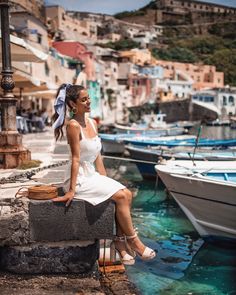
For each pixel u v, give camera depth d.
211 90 84.69
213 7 192.50
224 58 134.25
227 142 21.23
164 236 9.94
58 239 4.89
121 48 113.62
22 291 4.56
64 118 4.92
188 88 94.94
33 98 37.44
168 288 6.71
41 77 38.44
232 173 10.20
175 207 13.09
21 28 38.16
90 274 5.07
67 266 5.04
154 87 85.50
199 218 9.64
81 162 4.84
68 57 53.47
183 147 19.59
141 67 91.75
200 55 141.62
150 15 178.75
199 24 173.12
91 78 63.44
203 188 9.02
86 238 4.89
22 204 4.88
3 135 8.24
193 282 7.00
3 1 7.60
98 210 4.86
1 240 4.89
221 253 8.75
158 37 152.38
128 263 4.95
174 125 43.91
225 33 168.00
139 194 15.34
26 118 23.84
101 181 4.88
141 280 7.04
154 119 47.38
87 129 4.88
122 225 4.88
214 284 6.92
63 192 5.27
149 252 4.86
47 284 4.77
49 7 89.19
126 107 74.69
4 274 5.01
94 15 144.12
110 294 5.20
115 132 36.12
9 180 6.73
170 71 103.88
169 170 10.11
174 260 8.16
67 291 4.59
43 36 44.50
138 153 18.02
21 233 4.89
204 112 70.25
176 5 186.62
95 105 63.84
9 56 7.98
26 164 8.32
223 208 8.91
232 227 9.08
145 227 10.71
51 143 15.75
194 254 8.59
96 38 118.94
